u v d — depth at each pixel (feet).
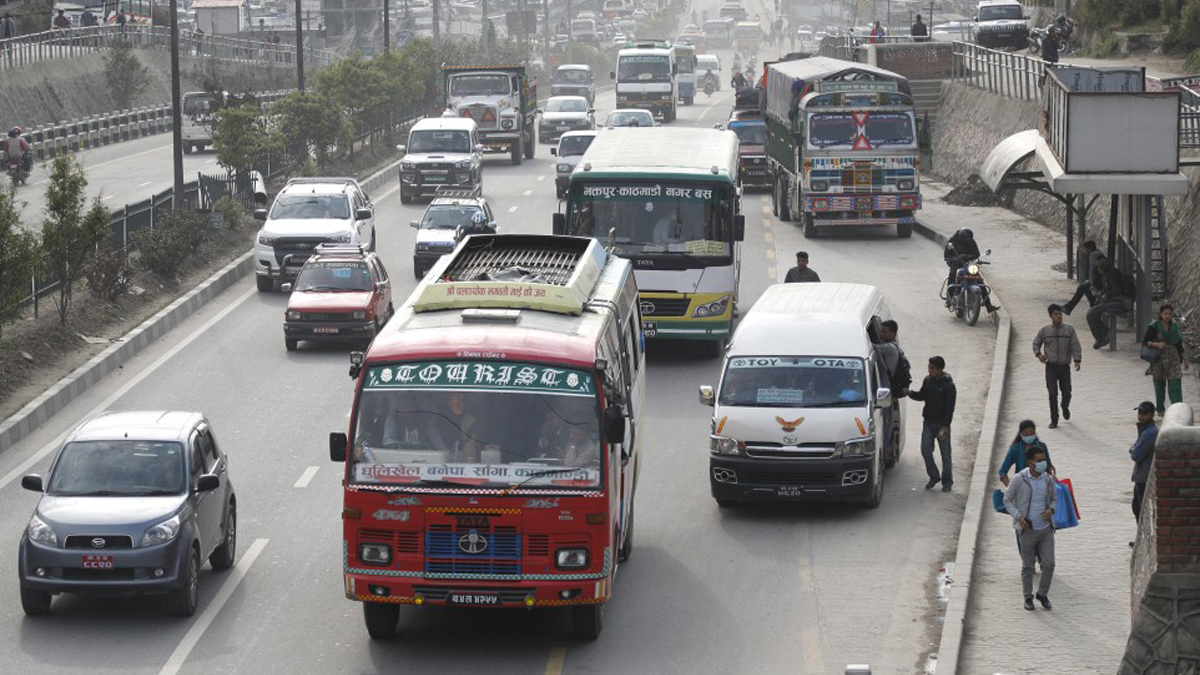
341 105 292.81
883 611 80.48
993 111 269.23
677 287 139.03
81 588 76.13
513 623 78.48
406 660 73.05
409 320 77.30
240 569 86.94
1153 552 60.85
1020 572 84.89
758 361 99.35
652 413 124.16
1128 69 156.35
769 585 84.79
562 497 70.79
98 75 370.32
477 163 252.62
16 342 134.41
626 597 82.74
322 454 111.14
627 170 139.33
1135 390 126.62
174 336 152.66
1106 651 72.90
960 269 158.92
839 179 206.49
